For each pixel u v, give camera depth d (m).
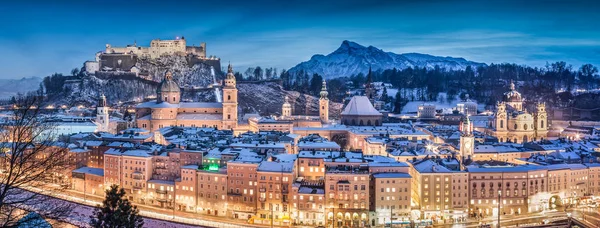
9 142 94.94
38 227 82.50
